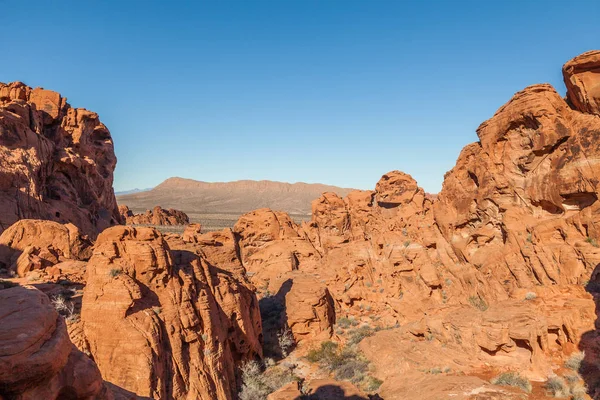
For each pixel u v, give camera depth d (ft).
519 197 100.63
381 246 134.51
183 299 67.72
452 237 118.62
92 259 63.67
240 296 89.25
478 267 104.68
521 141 100.27
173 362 60.54
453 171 126.62
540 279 86.02
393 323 110.73
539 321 65.77
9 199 118.83
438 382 63.05
